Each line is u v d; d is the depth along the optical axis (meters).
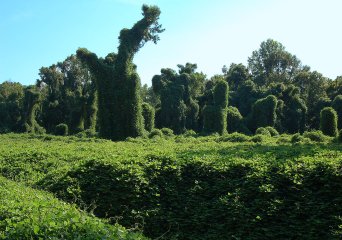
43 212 6.34
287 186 9.36
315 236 8.52
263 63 62.47
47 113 50.56
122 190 10.37
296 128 41.34
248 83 46.12
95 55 30.44
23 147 19.08
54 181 11.25
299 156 10.91
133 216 9.98
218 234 9.20
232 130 38.34
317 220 8.52
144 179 10.48
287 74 61.34
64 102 51.12
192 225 9.62
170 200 10.16
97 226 5.73
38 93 47.56
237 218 9.11
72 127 44.94
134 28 31.41
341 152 11.35
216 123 33.00
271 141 20.50
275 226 8.86
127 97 30.17
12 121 50.25
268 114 38.16
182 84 42.38
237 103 45.53
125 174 10.58
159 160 11.39
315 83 50.53
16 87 62.28
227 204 9.33
